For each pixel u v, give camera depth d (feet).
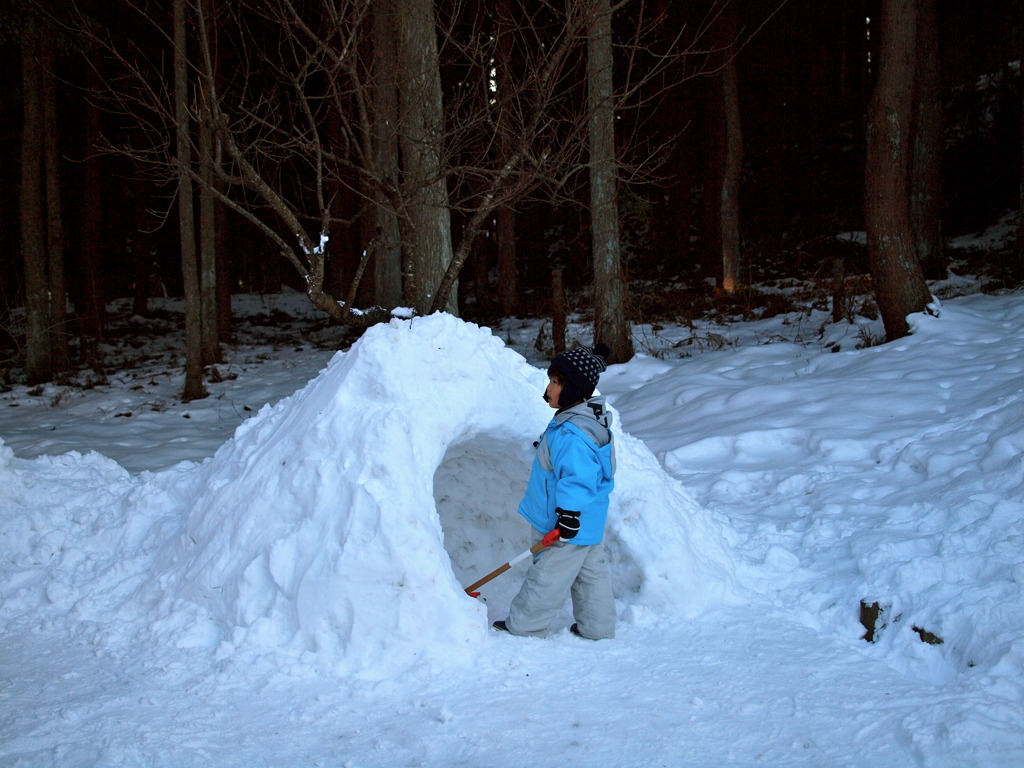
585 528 11.78
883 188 31.50
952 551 13.44
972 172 77.15
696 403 28.12
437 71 21.86
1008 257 52.85
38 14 40.91
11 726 9.57
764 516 17.52
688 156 79.41
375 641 11.00
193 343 41.73
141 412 38.78
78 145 65.92
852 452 20.47
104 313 68.18
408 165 20.89
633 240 90.27
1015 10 81.66
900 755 8.80
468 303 75.00
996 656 10.50
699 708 9.96
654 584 12.86
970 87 89.35
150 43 59.41
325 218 16.94
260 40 48.49
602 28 34.83
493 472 14.78
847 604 12.91
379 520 11.35
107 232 80.74
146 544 14.24
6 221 69.00
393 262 48.08
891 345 30.01
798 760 8.82
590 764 8.79
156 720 9.70
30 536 15.21
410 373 12.82
